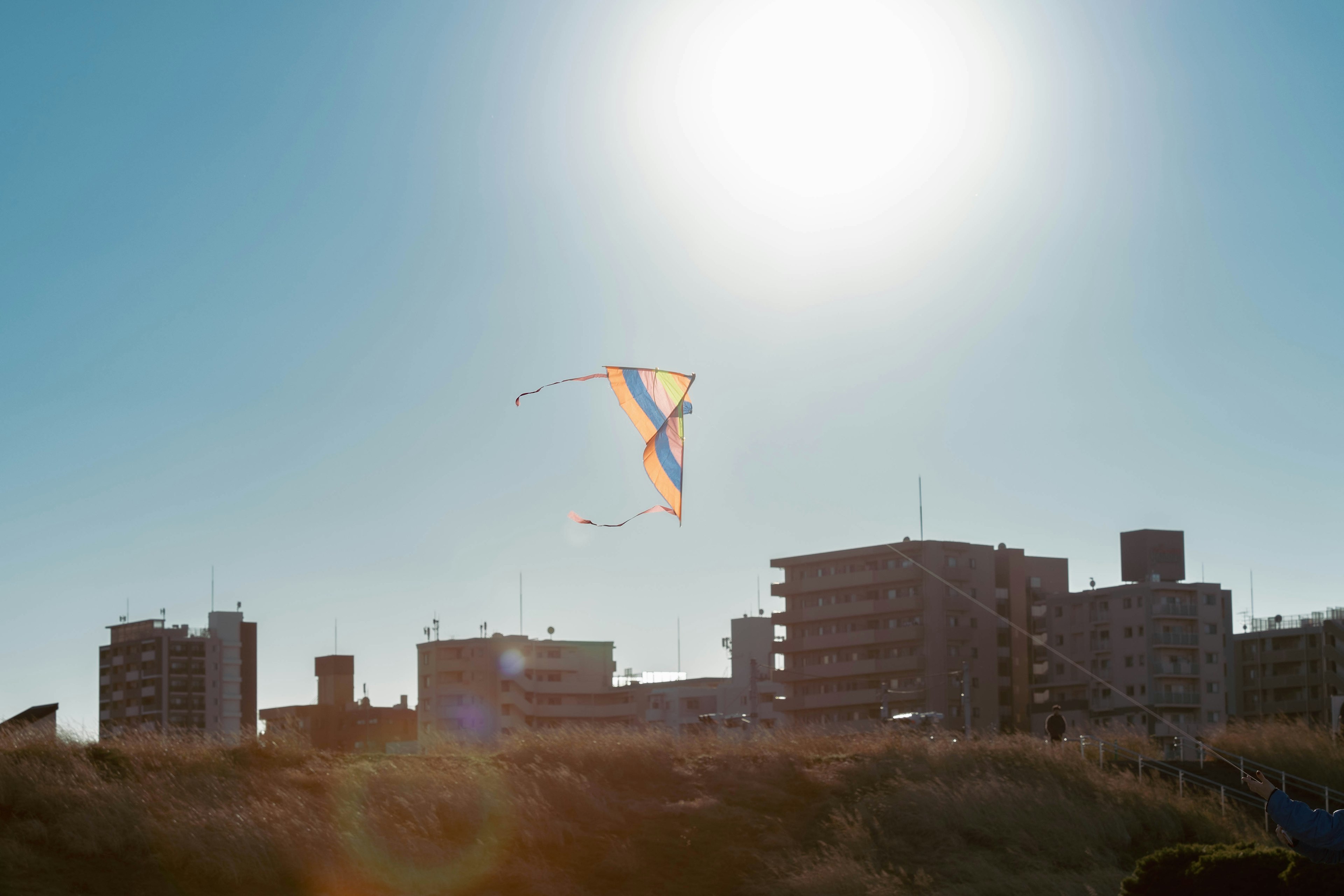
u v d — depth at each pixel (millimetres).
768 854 34812
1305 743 44781
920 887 32719
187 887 28281
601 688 158375
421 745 42781
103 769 33406
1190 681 128375
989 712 129500
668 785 39406
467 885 30938
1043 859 35000
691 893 32625
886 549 132875
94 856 28828
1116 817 37406
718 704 147250
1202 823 37844
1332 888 19500
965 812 36781
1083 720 129875
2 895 26297
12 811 30172
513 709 153625
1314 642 131000
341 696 163250
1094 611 132125
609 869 33094
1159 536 133375
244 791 33312
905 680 128625
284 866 29781
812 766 41594
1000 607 134500
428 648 157125
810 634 136125
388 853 31250
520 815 34406
